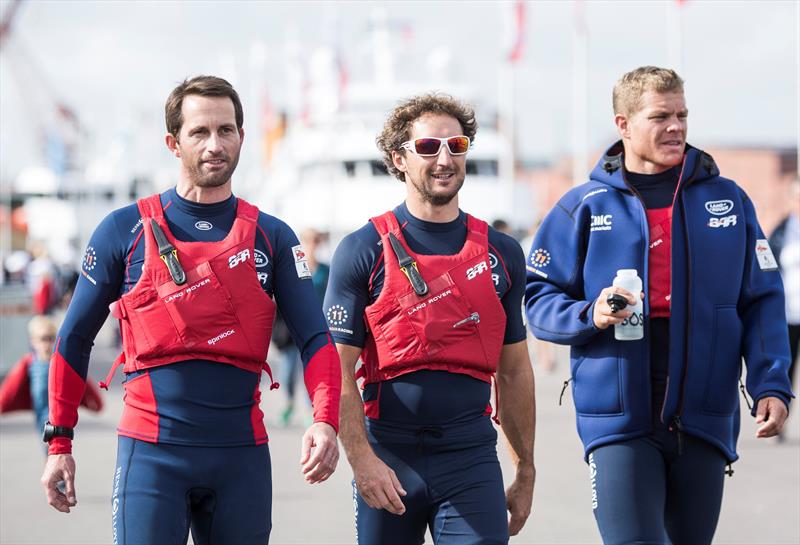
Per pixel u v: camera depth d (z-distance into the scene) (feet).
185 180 24.50
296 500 51.37
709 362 27.25
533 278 28.81
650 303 27.50
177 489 23.34
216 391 23.70
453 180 26.12
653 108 27.45
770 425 26.89
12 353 103.91
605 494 27.09
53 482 24.21
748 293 27.91
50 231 286.87
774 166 374.43
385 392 25.98
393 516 25.89
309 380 24.32
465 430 25.76
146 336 23.72
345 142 215.72
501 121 220.23
